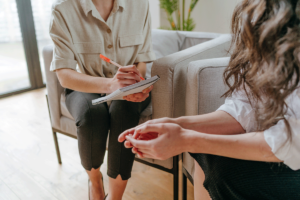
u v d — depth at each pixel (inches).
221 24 132.3
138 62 50.4
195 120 30.3
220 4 129.4
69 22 42.8
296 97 23.1
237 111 29.7
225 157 26.3
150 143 26.3
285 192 23.6
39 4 112.7
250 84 25.6
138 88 31.8
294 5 20.4
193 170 39.6
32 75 116.4
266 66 22.2
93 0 43.9
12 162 64.1
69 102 46.6
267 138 23.4
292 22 20.3
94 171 43.8
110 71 47.3
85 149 41.6
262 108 24.6
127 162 40.4
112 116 40.7
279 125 23.4
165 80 40.3
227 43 57.4
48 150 69.5
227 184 25.2
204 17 137.9
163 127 26.6
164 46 67.1
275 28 20.1
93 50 44.7
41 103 102.7
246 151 24.2
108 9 44.9
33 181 56.8
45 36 118.3
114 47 46.3
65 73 42.8
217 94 38.2
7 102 104.3
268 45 20.6
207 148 25.5
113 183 41.3
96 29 44.2
